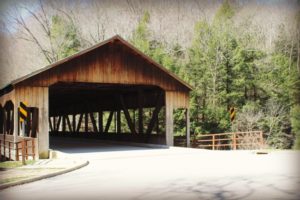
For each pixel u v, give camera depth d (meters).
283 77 39.69
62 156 15.57
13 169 11.52
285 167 11.03
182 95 20.95
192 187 8.13
